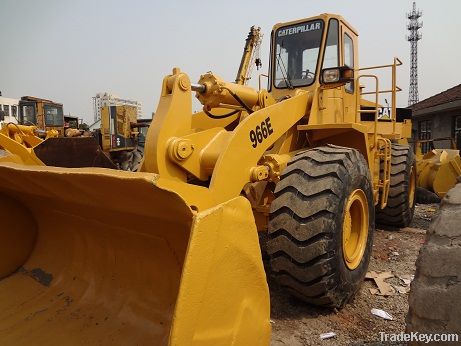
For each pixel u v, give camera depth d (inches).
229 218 64.0
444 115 672.4
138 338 80.6
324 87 147.7
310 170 116.9
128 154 469.7
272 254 115.7
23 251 114.5
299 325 115.3
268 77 181.9
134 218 81.1
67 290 100.7
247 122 112.5
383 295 135.6
